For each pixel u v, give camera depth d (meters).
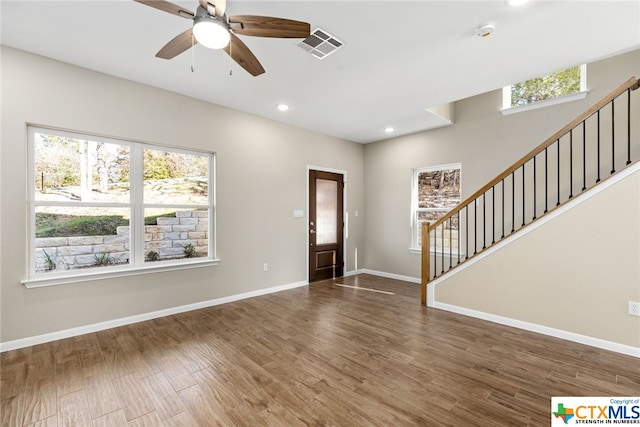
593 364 2.29
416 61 2.72
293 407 1.80
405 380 2.09
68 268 2.88
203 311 3.57
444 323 3.18
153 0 1.58
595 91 3.34
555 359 2.37
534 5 1.98
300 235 4.86
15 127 2.55
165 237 3.49
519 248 3.03
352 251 5.79
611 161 3.22
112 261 3.13
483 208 4.04
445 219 3.64
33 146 2.71
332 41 2.40
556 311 2.80
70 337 2.79
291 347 2.61
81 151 2.96
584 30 2.25
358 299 4.09
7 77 2.52
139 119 3.20
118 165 3.16
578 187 3.44
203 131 3.69
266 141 4.36
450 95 3.51
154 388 1.99
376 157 5.76
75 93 2.82
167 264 3.39
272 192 4.45
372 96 3.54
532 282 2.94
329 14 2.07
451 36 2.33
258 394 1.93
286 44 2.45
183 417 1.71
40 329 2.66
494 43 2.43
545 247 2.86
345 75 3.00
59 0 1.93
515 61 2.72
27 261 2.64
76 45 2.49
